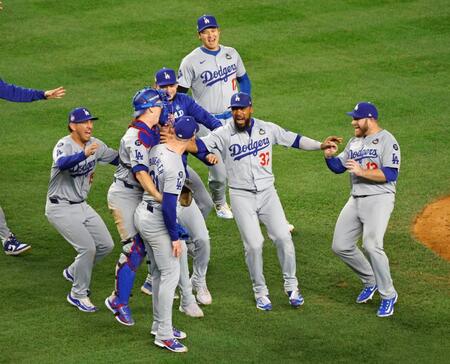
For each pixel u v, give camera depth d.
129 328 37.75
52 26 73.06
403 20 73.56
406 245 44.88
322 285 41.34
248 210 39.28
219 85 48.66
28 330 37.41
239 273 42.50
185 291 38.41
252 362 35.16
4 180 51.53
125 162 38.00
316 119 58.97
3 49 69.25
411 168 53.03
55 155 38.50
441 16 74.19
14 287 40.94
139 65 66.56
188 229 39.25
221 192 47.53
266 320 38.38
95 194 50.31
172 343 35.94
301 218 47.59
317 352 35.88
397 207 48.78
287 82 64.06
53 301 39.81
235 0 77.31
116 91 62.94
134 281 41.88
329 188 50.78
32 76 65.00
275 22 73.25
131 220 38.56
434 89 63.00
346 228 39.72
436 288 40.84
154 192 35.56
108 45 69.69
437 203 49.12
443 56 67.81
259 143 39.25
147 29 72.31
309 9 75.62
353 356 35.59
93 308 39.09
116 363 35.00
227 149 39.28
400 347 36.25
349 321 38.28
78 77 65.00
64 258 43.84
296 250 44.41
